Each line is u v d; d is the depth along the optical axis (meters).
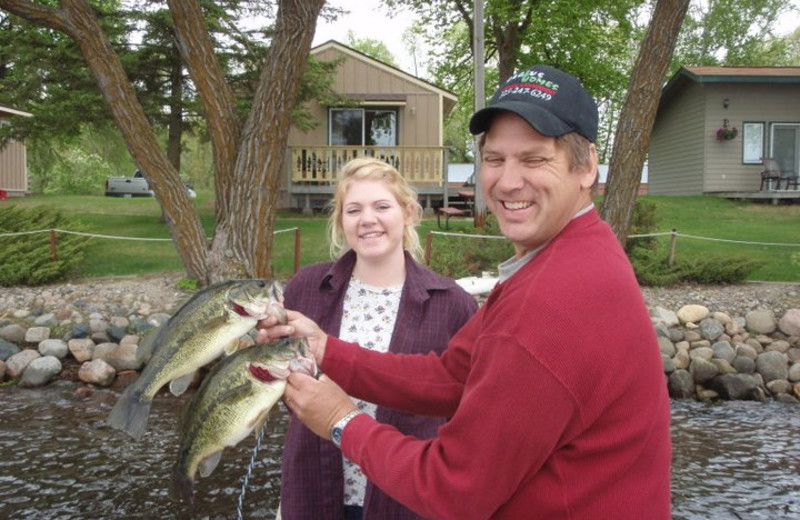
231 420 2.04
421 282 2.97
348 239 3.00
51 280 11.60
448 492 1.54
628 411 1.56
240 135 10.02
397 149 20.61
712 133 22.61
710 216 18.45
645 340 1.60
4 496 5.60
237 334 2.33
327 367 2.30
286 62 9.61
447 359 2.24
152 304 10.20
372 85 21.69
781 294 11.08
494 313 1.69
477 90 14.52
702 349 9.66
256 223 9.86
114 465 6.25
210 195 30.27
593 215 1.82
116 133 34.66
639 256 12.27
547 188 1.76
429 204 20.89
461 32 30.78
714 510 5.57
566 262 1.61
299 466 2.75
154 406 7.85
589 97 1.82
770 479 6.23
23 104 15.47
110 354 9.02
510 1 21.75
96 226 16.83
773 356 9.46
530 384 1.49
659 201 20.94
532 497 1.58
